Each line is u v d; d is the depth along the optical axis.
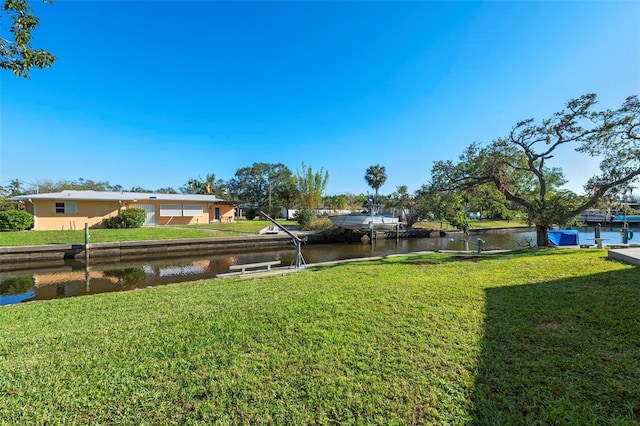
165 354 2.83
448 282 5.30
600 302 3.74
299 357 2.68
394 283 5.43
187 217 23.64
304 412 1.97
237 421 1.91
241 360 2.66
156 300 5.00
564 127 10.17
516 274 5.79
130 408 2.07
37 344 3.15
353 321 3.50
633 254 6.20
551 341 2.79
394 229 22.00
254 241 16.80
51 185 33.78
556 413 1.84
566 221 10.85
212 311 4.12
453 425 1.81
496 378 2.25
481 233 27.20
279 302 4.42
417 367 2.45
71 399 2.17
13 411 2.05
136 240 14.21
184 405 2.08
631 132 9.30
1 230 16.52
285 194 40.59
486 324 3.26
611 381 2.12
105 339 3.23
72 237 14.76
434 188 12.96
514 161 11.59
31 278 9.62
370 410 1.97
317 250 17.09
